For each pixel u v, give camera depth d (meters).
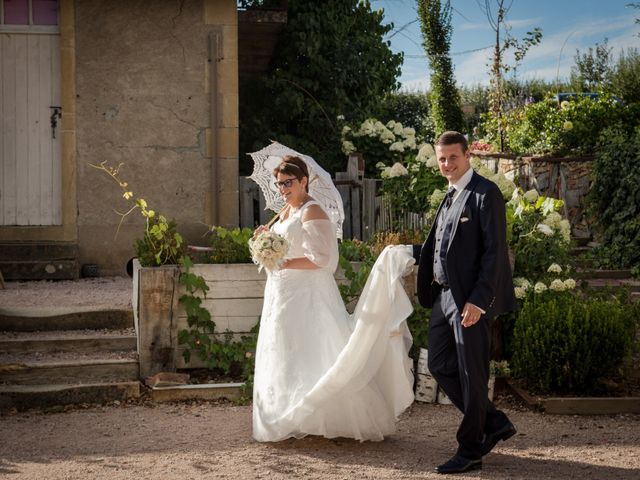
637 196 10.73
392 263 5.21
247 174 13.27
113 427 5.79
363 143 12.92
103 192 9.70
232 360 6.94
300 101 13.02
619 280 10.36
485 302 4.61
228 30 9.80
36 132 9.76
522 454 5.14
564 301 6.87
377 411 5.32
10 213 9.73
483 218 4.70
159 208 9.79
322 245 5.36
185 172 9.82
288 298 5.40
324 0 13.59
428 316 6.86
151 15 9.70
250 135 13.21
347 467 4.82
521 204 7.61
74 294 8.30
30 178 9.76
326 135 13.42
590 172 11.55
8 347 6.96
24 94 9.73
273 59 13.97
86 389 6.41
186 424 5.86
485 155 14.42
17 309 7.36
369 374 5.25
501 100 15.15
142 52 9.70
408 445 5.34
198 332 6.91
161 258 7.03
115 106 9.69
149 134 9.75
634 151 10.93
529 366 6.51
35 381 6.55
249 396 6.52
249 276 6.98
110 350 7.11
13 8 9.67
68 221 9.67
